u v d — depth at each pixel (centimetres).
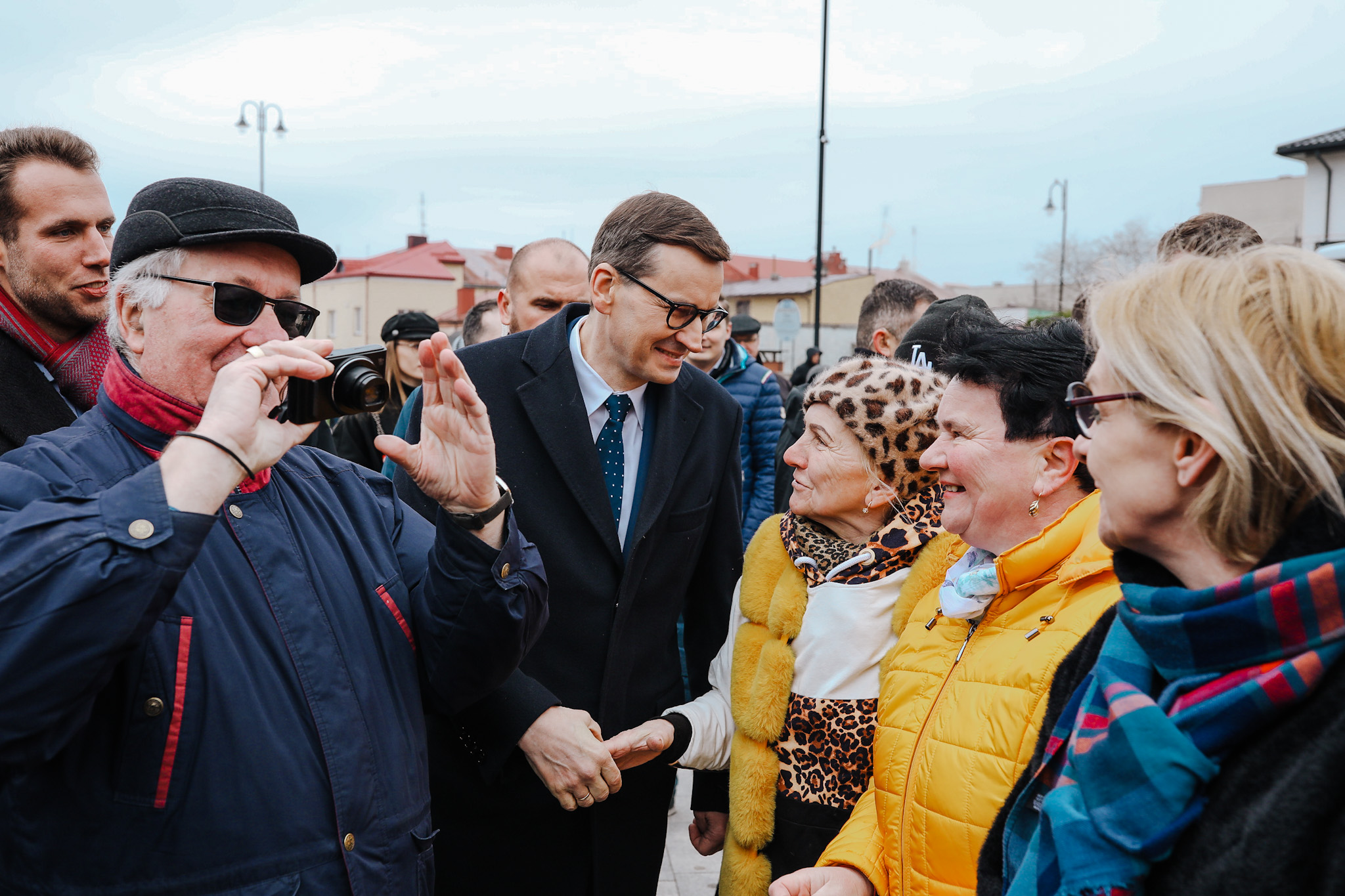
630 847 217
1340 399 85
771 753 183
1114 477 98
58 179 204
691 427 227
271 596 128
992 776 132
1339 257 150
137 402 129
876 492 180
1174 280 97
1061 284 3562
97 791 114
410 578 152
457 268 4981
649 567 217
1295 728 80
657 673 224
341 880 124
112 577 102
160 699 115
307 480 146
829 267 4647
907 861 141
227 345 130
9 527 104
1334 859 73
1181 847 85
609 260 212
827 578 183
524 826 207
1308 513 86
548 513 211
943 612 149
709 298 210
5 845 115
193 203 130
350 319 4659
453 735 203
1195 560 95
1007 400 142
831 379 186
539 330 225
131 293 130
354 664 134
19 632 100
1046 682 130
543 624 154
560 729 182
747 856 184
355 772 128
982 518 147
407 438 220
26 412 200
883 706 157
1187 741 85
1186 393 91
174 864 114
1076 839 92
